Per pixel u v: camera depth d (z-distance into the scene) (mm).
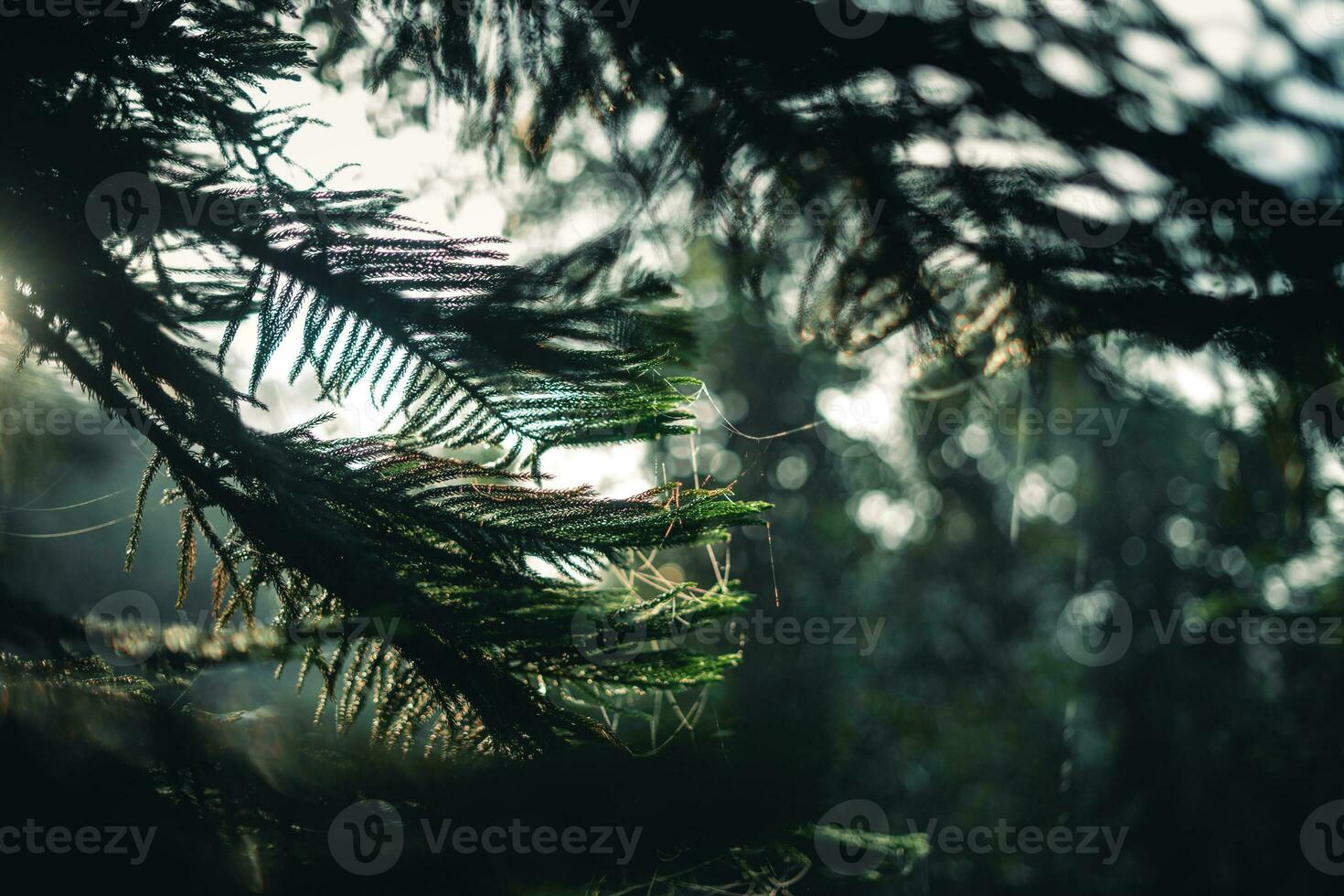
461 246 1528
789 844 1168
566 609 1388
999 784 14047
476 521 1540
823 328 1530
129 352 1550
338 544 1482
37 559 2059
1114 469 12617
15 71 1365
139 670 1347
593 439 1567
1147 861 10789
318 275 1495
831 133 1439
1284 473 1671
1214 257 1486
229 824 1130
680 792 1216
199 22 1433
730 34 1431
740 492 9047
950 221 1443
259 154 1530
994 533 15312
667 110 1500
